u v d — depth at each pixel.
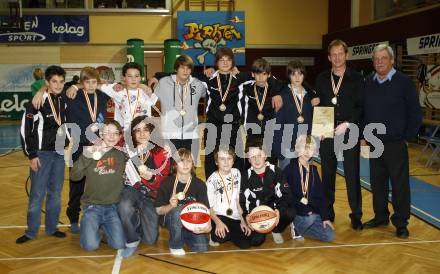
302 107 4.71
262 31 16.27
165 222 4.04
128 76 4.53
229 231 4.24
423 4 10.92
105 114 4.52
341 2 15.39
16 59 15.56
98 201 4.02
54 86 4.06
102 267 3.69
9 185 6.55
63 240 4.34
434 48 9.57
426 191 6.31
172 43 14.59
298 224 4.36
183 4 15.87
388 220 4.80
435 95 9.82
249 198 4.19
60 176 4.32
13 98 15.57
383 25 11.72
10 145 10.60
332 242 4.32
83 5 15.70
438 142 7.83
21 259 3.85
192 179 4.08
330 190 4.84
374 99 4.49
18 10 14.98
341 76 4.68
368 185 6.73
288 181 4.40
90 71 4.31
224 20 15.45
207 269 3.65
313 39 16.47
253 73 4.51
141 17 15.84
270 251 4.09
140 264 3.76
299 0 16.25
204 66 14.98
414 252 4.04
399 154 4.44
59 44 15.69
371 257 3.93
